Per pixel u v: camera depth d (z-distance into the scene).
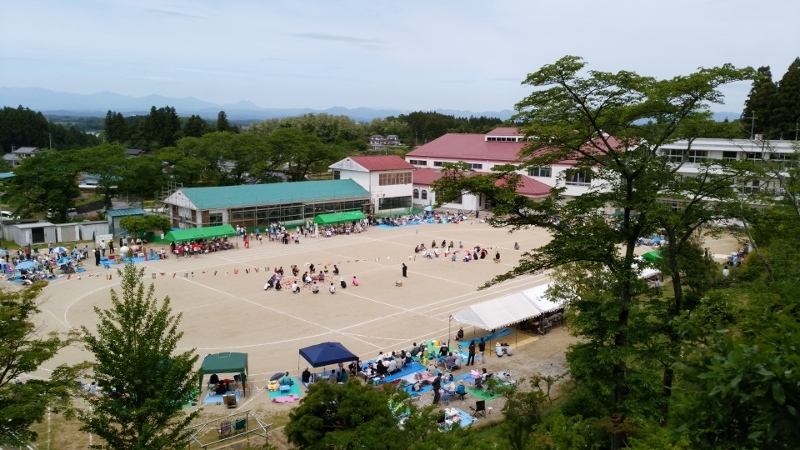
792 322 7.75
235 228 79.81
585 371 23.28
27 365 19.67
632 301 25.53
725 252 69.75
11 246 72.50
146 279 56.91
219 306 48.19
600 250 23.53
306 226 85.88
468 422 28.70
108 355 18.75
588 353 23.94
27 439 20.02
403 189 103.31
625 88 22.14
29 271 57.94
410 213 102.31
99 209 104.31
